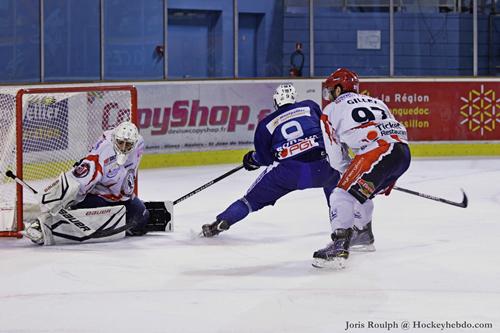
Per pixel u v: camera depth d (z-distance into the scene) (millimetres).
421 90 28781
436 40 31516
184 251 13992
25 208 16312
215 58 30703
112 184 14594
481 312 10258
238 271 12516
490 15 31453
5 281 11984
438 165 26406
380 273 12328
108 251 13969
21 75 27516
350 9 31203
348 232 12500
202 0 30156
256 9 30906
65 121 19438
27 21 27375
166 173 24750
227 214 14938
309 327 9703
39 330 9664
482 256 13516
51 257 13500
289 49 31266
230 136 27250
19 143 15281
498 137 29031
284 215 17609
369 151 12445
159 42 29688
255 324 9828
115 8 28703
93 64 28500
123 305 10688
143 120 25547
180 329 9656
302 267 12773
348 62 31344
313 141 14359
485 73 31703
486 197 19969
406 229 15930
